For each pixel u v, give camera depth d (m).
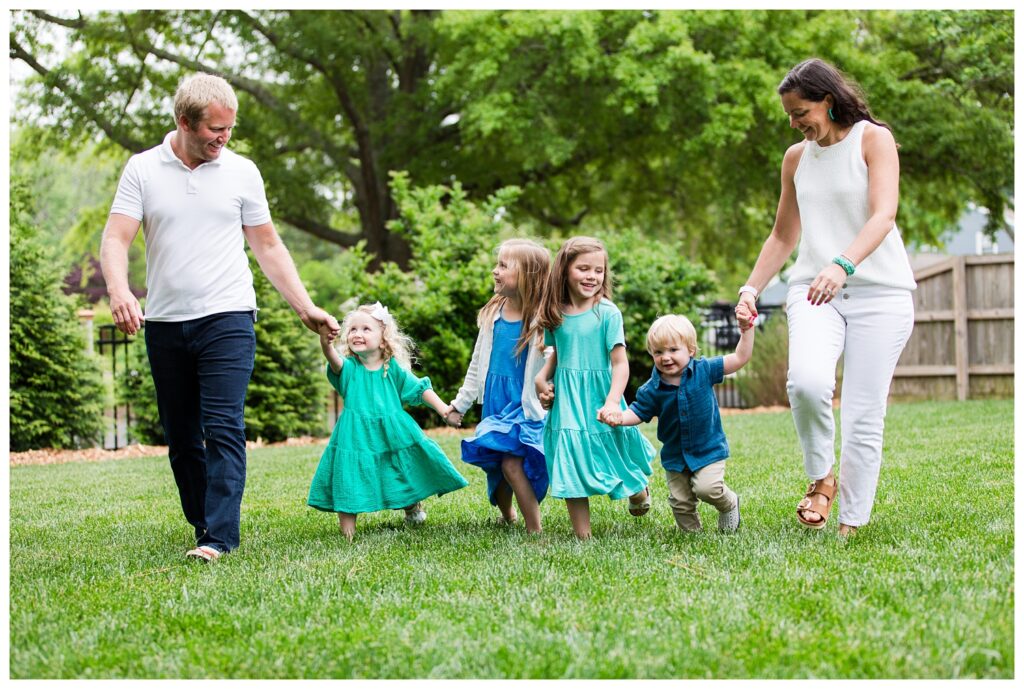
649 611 2.88
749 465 6.27
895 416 9.30
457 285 10.59
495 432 4.25
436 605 3.04
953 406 10.27
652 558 3.57
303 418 10.92
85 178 33.59
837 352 3.91
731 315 14.43
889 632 2.62
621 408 4.27
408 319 10.59
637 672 2.42
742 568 3.41
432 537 4.24
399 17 17.31
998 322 12.83
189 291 4.04
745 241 19.81
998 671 2.37
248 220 4.26
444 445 8.28
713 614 2.83
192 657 2.63
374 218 17.42
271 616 2.97
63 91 15.77
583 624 2.79
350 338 4.54
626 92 14.69
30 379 9.55
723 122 14.55
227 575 3.57
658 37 14.52
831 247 3.94
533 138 15.12
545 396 4.23
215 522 3.99
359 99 17.89
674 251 12.54
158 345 4.12
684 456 4.08
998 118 15.77
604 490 4.07
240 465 4.09
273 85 18.69
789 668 2.42
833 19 14.99
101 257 4.00
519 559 3.64
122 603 3.21
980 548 3.59
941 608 2.82
